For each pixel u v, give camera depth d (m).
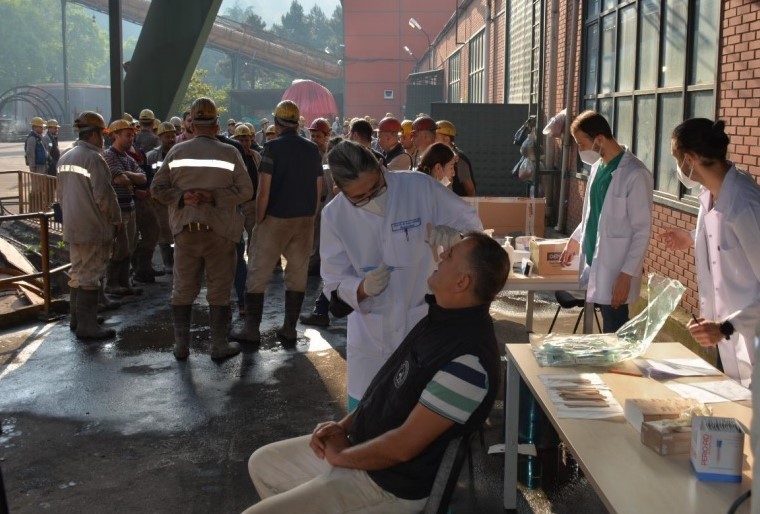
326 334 7.05
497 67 19.53
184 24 11.40
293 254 6.69
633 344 3.68
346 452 2.65
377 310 3.37
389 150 7.68
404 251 3.33
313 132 9.20
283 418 5.12
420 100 35.62
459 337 2.54
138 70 11.69
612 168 4.70
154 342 6.80
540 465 4.35
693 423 2.52
